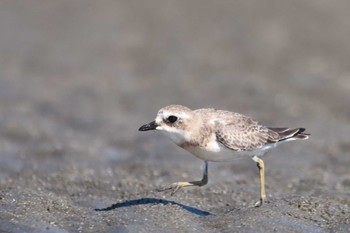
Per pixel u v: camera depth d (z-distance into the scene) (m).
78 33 28.08
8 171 12.95
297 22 29.70
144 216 9.77
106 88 21.77
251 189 11.97
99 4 31.64
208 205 10.88
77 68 24.06
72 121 17.94
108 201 10.98
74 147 15.24
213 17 30.31
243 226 9.52
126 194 11.38
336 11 31.08
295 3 31.64
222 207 10.80
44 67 23.91
